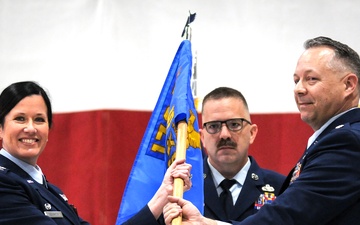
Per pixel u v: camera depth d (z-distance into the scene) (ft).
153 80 36.91
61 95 37.19
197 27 37.14
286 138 36.06
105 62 37.06
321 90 22.30
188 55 25.76
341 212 20.99
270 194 27.66
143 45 37.17
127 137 36.58
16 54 38.06
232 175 27.99
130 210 24.82
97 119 36.65
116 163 36.45
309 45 23.13
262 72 36.73
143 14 37.40
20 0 38.70
